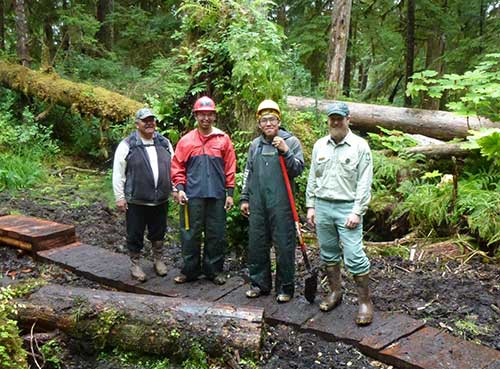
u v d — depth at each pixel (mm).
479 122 7246
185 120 6039
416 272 4715
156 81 8727
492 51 9344
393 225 5840
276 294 4027
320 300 3963
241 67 5176
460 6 11305
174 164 4234
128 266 4734
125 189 4285
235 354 3137
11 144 9055
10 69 10180
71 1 12781
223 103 5590
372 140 8125
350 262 3496
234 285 4281
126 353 3283
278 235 3838
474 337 3492
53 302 3422
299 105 7711
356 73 19828
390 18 12852
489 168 6328
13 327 3012
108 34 14078
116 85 11258
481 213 5223
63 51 12805
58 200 7234
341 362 3162
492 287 4375
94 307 3338
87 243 5562
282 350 3287
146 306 3354
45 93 9719
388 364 3131
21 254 5121
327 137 3592
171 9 14977
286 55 5969
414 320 3553
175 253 5312
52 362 3207
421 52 14188
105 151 9656
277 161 3770
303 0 12195
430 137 8031
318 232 3676
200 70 5832
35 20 12930
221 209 4250
